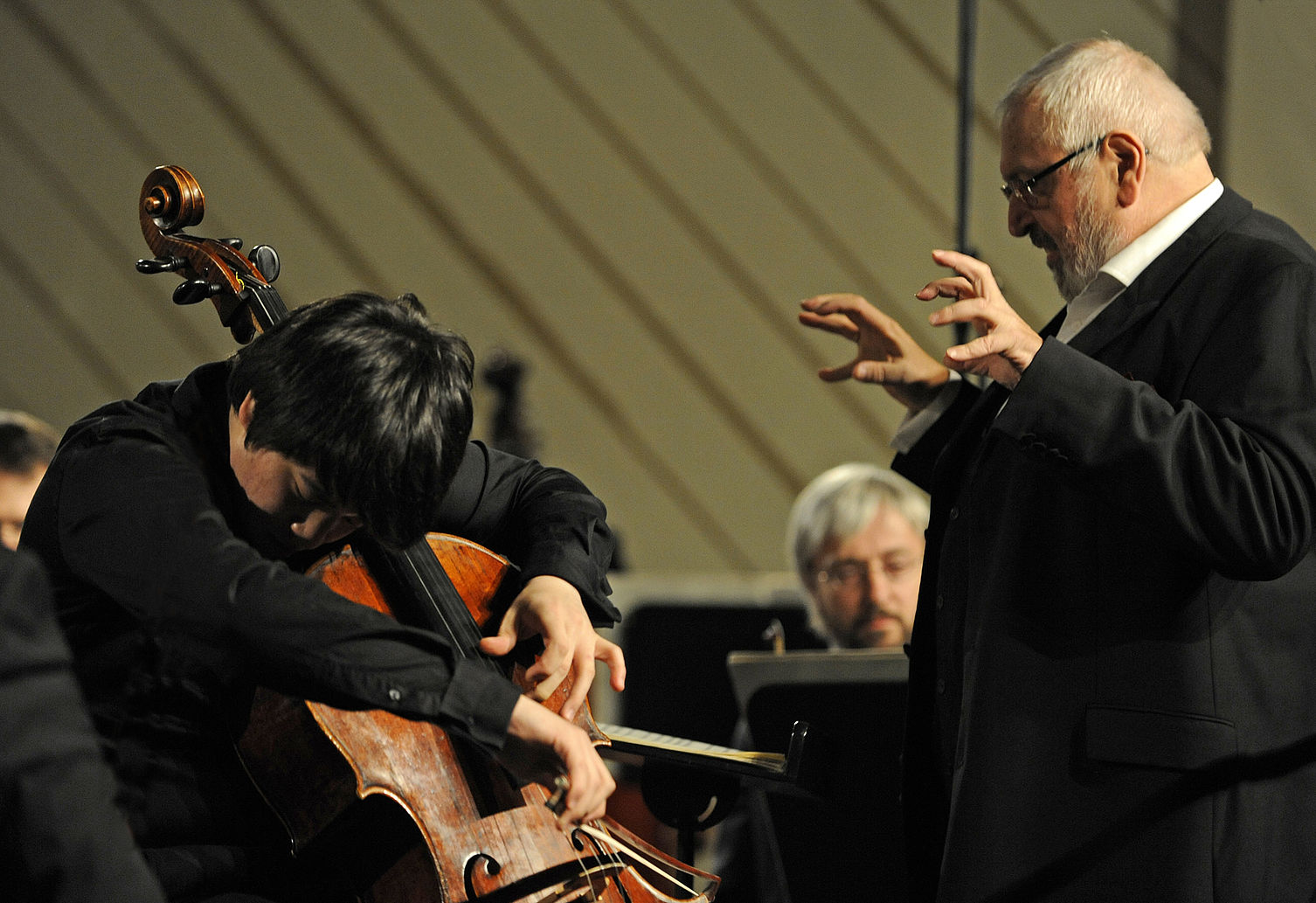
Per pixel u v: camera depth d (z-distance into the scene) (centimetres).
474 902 445
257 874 467
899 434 661
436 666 422
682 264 1684
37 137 1716
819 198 1664
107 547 421
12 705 320
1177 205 534
